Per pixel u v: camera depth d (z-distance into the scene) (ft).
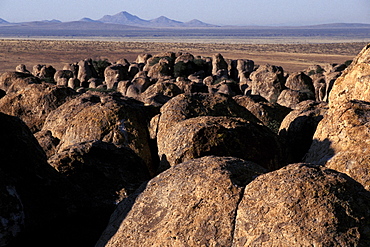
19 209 27.53
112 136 43.83
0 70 370.73
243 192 22.99
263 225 20.81
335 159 32.86
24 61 447.83
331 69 197.06
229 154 36.22
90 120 45.01
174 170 26.48
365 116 34.60
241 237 21.29
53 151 47.67
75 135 45.06
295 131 48.06
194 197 23.76
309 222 19.99
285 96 117.08
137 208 25.80
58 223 29.30
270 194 21.66
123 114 45.47
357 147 32.71
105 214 30.89
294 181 21.61
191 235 22.33
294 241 19.67
